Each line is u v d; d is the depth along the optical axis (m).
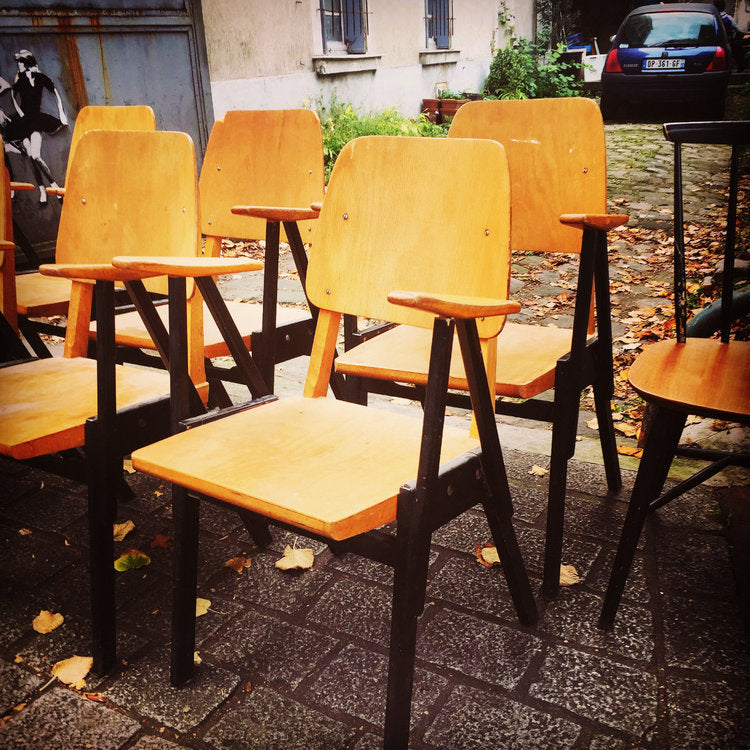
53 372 2.13
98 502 1.70
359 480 1.46
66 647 1.89
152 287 2.22
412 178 1.79
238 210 2.09
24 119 5.47
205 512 2.52
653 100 11.16
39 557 2.28
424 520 1.38
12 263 2.41
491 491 1.64
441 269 1.75
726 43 10.97
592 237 1.87
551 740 1.58
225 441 1.65
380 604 2.04
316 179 2.66
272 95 8.42
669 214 6.39
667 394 1.72
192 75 6.87
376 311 1.84
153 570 2.22
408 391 2.15
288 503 1.36
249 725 1.64
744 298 2.81
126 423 1.72
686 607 1.98
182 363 1.70
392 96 11.12
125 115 3.26
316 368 1.95
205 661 1.84
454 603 2.03
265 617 2.00
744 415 1.61
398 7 10.91
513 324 2.49
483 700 1.69
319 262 1.90
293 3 8.56
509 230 1.66
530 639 1.88
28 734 1.62
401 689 1.45
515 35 15.73
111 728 1.63
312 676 1.78
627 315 4.35
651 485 1.80
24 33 5.37
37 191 5.63
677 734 1.58
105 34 5.97
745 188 7.07
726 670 1.76
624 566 1.86
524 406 2.03
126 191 2.16
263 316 2.22
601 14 20.55
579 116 2.27
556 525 1.99
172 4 6.52
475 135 2.44
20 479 2.77
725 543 2.25
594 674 1.76
